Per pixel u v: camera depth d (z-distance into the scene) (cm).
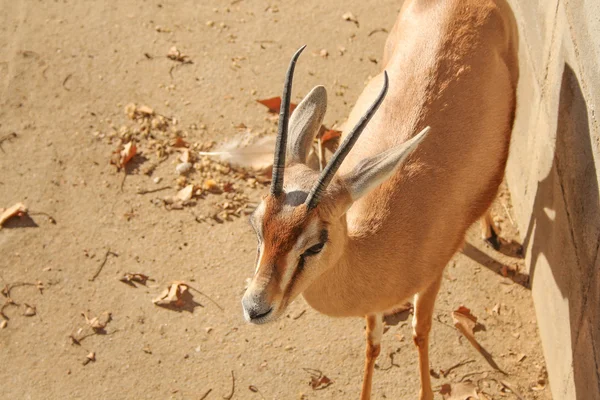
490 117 662
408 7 720
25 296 789
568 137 657
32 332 764
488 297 782
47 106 952
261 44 1021
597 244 590
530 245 784
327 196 520
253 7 1069
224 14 1059
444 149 629
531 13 764
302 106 580
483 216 743
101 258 818
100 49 1016
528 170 790
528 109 784
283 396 720
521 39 802
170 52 1009
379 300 615
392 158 523
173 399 719
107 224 845
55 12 1060
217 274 806
